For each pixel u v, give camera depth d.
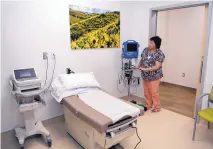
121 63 3.80
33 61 2.66
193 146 2.29
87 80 2.63
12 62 2.49
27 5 2.49
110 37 3.48
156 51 3.11
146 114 3.23
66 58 2.98
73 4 2.91
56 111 3.04
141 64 3.38
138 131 2.65
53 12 2.73
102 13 3.28
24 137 2.30
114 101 2.21
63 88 2.42
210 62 2.72
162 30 5.26
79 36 3.05
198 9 4.40
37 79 2.21
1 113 2.53
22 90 2.14
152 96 3.28
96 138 1.92
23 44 2.54
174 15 4.91
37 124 2.54
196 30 4.51
